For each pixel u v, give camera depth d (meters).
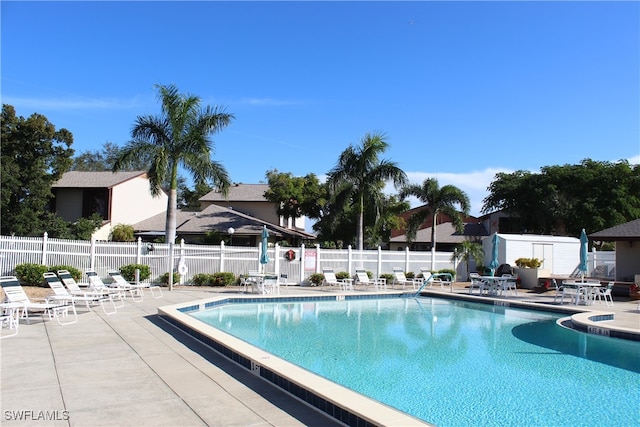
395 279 26.73
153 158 23.47
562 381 8.09
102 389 6.21
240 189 45.28
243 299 18.19
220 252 23.86
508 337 12.15
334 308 17.61
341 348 10.53
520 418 6.34
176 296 18.39
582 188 41.91
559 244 29.66
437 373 8.53
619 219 38.75
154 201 40.69
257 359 7.16
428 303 19.70
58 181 35.28
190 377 6.90
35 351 8.30
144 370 7.23
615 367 9.12
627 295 21.31
